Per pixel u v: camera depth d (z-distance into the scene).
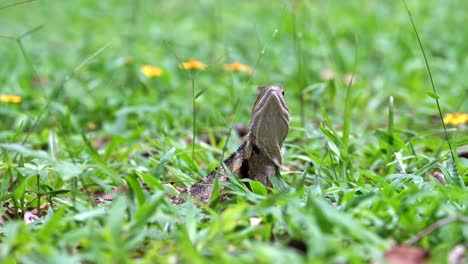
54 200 6.21
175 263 4.27
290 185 6.23
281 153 6.57
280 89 6.49
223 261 4.11
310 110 10.22
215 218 4.95
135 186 5.29
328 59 12.71
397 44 13.98
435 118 10.34
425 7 16.88
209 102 10.23
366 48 13.98
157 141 8.04
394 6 17.23
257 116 6.41
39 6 18.86
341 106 10.39
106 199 6.61
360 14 16.52
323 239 4.14
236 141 8.56
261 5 18.03
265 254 4.00
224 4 18.14
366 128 9.91
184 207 5.42
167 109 9.85
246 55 13.49
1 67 12.90
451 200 5.15
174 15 17.50
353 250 4.18
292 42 13.60
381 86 11.57
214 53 13.14
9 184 6.70
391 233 4.64
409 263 4.12
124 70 12.29
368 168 7.43
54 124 9.12
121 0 18.95
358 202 4.93
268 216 4.89
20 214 6.12
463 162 6.63
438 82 11.93
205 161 7.73
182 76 12.23
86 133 9.38
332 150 6.81
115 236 4.42
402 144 7.00
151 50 13.70
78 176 6.37
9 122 10.05
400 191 5.76
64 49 14.68
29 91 10.76
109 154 7.56
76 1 19.31
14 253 4.38
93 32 15.93
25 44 14.73
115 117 10.37
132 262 4.25
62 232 4.95
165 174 7.09
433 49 13.77
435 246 4.56
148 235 4.79
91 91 11.14
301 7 14.56
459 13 16.12
